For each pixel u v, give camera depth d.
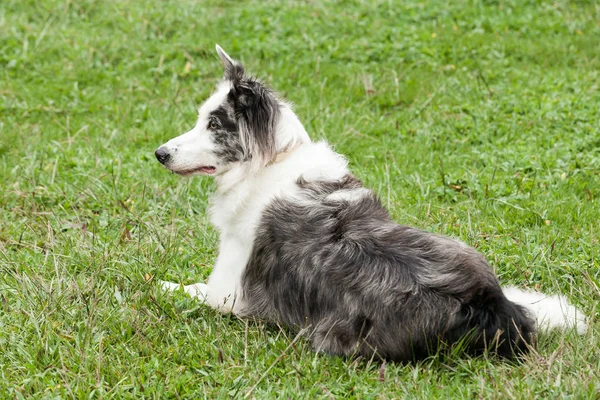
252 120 6.30
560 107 10.34
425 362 5.47
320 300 5.65
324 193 6.02
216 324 6.27
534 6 13.87
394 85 11.39
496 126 10.10
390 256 5.44
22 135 10.09
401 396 5.27
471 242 7.37
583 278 6.73
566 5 13.85
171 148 6.45
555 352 5.46
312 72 11.86
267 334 6.08
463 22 13.27
